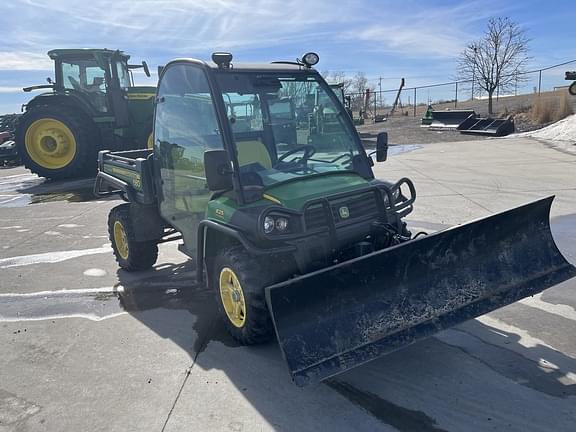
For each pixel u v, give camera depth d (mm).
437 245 3330
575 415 2842
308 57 4180
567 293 4418
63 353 3846
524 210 3635
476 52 32812
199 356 3699
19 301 4922
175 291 5012
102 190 6312
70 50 12391
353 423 2873
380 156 4395
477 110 24844
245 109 3783
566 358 3412
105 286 5238
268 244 3322
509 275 3639
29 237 7332
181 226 4578
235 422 2928
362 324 3107
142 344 3932
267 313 3475
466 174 10367
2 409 3152
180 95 4191
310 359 2914
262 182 3633
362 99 33531
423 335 3193
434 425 2822
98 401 3195
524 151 13414
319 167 3936
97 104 12734
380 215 3693
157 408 3094
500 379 3209
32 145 12695
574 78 15055
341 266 2986
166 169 4637
